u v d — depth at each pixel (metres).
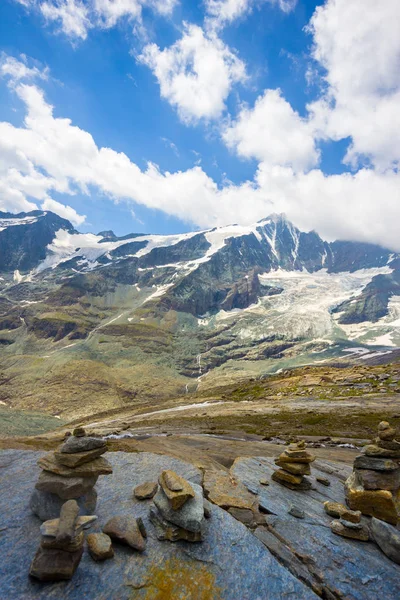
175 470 11.91
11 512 7.58
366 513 9.46
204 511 8.16
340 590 6.73
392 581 7.09
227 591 6.04
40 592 5.36
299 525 9.02
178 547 6.92
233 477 12.33
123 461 12.47
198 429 45.22
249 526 8.66
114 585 5.74
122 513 8.09
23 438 19.41
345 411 56.94
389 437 10.25
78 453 7.77
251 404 78.12
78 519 6.20
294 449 12.38
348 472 15.16
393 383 77.69
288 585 6.38
